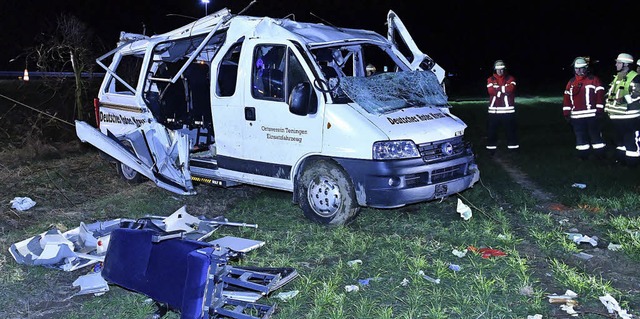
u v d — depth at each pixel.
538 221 7.26
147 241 4.83
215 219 7.21
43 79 13.74
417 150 6.86
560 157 11.02
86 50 12.85
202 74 9.02
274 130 7.35
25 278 5.80
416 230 7.00
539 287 5.41
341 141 6.86
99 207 8.22
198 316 4.37
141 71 8.54
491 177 9.45
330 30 7.99
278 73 7.46
